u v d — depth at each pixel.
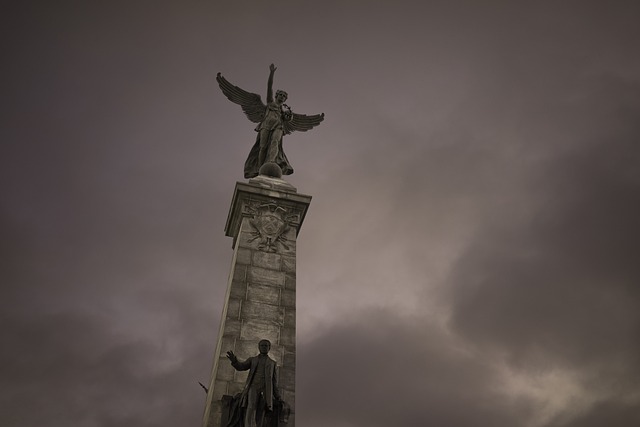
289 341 19.56
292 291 21.02
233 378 18.27
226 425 16.80
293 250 22.36
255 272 21.20
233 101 28.47
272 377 17.14
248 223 22.72
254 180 24.52
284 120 28.12
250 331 19.48
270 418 16.80
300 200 23.81
